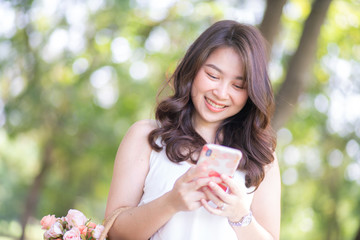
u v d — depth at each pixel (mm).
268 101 2121
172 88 2236
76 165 12047
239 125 2230
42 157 12016
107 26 9344
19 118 10297
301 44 5242
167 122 2154
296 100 5199
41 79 10031
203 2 8625
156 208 1900
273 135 2262
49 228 2125
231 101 2059
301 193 11211
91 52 9758
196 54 2072
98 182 13016
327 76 8180
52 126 10547
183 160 2074
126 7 9062
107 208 2109
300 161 10766
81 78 9812
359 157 9797
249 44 2037
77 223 2057
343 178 10859
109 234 2070
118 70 9539
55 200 13352
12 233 15555
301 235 11898
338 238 11305
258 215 2197
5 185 15617
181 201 1827
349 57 8133
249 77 2023
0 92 10070
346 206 11312
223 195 1808
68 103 10156
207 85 2037
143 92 9672
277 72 7805
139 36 9062
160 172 2082
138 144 2145
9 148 15320
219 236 2041
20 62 9961
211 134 2227
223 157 1761
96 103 10102
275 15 5102
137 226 1964
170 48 9008
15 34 9742
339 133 9539
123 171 2119
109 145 10469
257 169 2139
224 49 2031
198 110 2104
